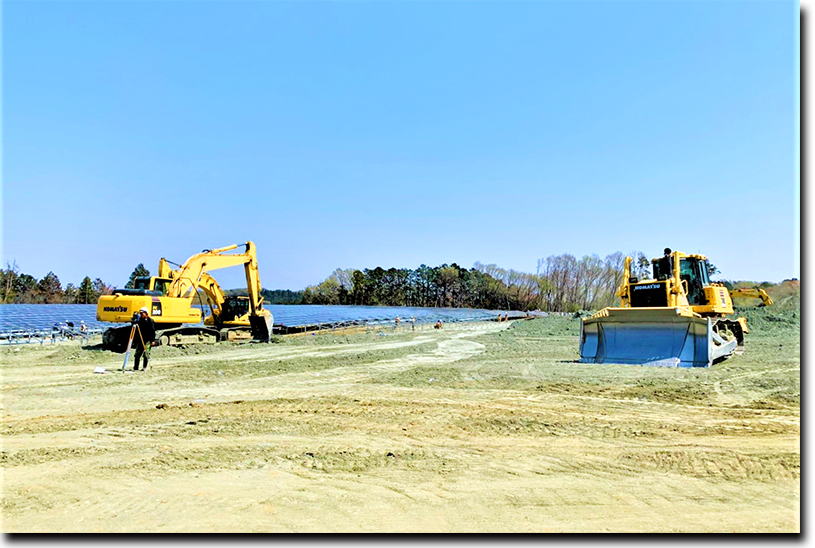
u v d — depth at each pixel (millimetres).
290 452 7145
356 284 97875
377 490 5777
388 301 98125
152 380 13461
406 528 4863
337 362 16969
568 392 11328
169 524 4973
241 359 18047
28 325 30391
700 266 17984
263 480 6098
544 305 90375
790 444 7281
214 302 26078
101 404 10477
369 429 8375
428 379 13266
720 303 17750
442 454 7047
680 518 5035
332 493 5695
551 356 18500
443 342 24969
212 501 5492
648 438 7703
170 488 5859
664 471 6297
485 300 96625
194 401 10766
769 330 26891
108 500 5531
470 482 6000
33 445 7504
